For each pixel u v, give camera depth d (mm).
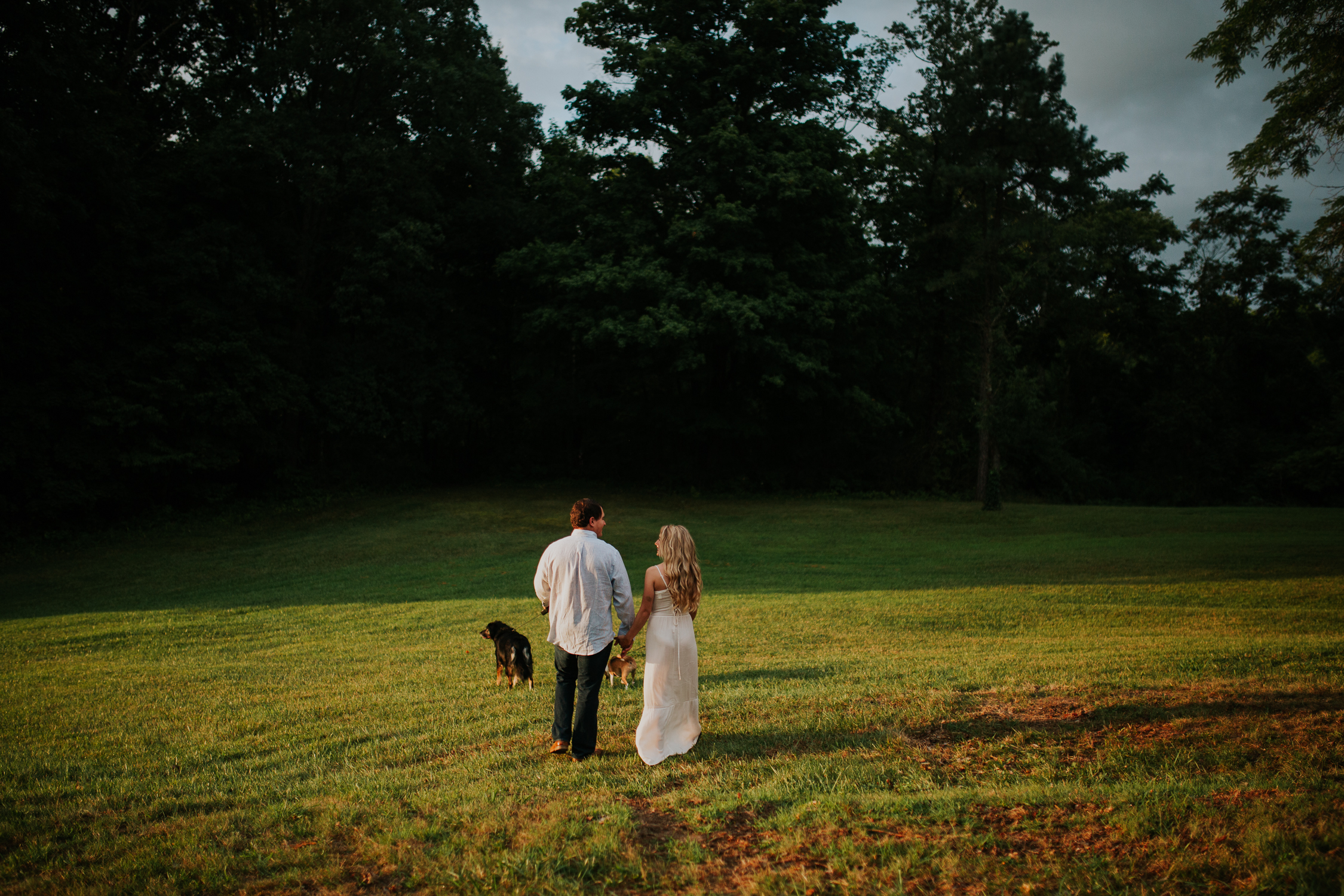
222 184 26359
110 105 24000
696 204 30000
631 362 32062
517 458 37094
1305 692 6258
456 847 3949
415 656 9820
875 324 34219
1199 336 47750
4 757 5863
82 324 24438
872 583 16500
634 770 5039
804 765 4898
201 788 5117
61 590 17734
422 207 28719
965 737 5418
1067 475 40969
